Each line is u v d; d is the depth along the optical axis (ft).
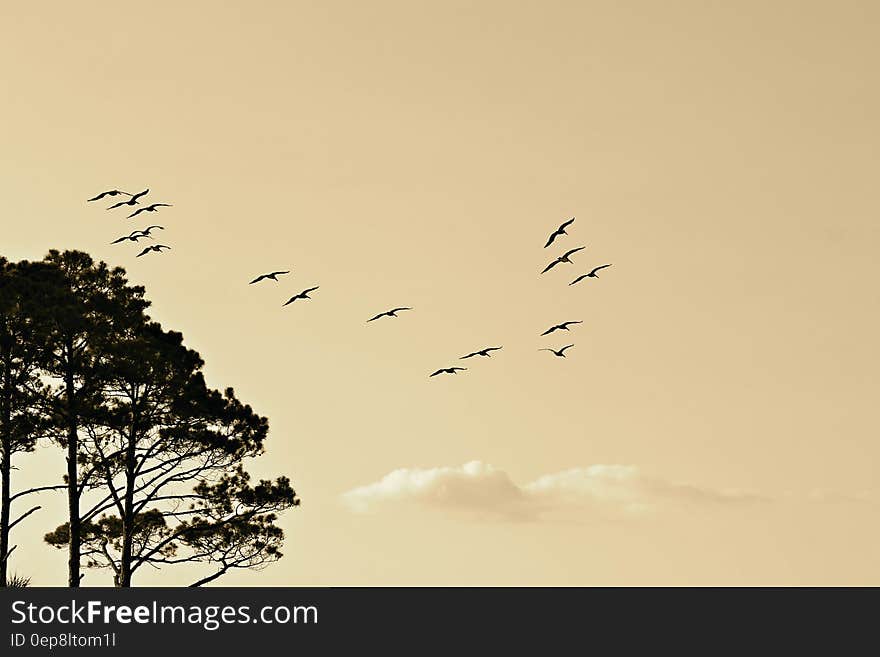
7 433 152.25
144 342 156.04
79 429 157.89
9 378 155.84
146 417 158.20
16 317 153.28
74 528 155.33
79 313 152.46
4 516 155.94
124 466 157.79
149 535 160.25
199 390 158.30
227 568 160.45
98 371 157.17
